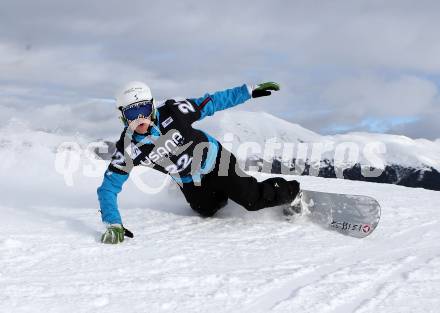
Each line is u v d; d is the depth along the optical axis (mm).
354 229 5117
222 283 3488
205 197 5512
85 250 4172
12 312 2865
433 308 3174
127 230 4645
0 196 6785
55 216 5535
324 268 3963
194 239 4730
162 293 3273
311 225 5426
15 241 4215
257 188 5320
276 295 3332
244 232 5066
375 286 3555
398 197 8141
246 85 5215
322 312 3082
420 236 5184
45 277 3492
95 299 3098
